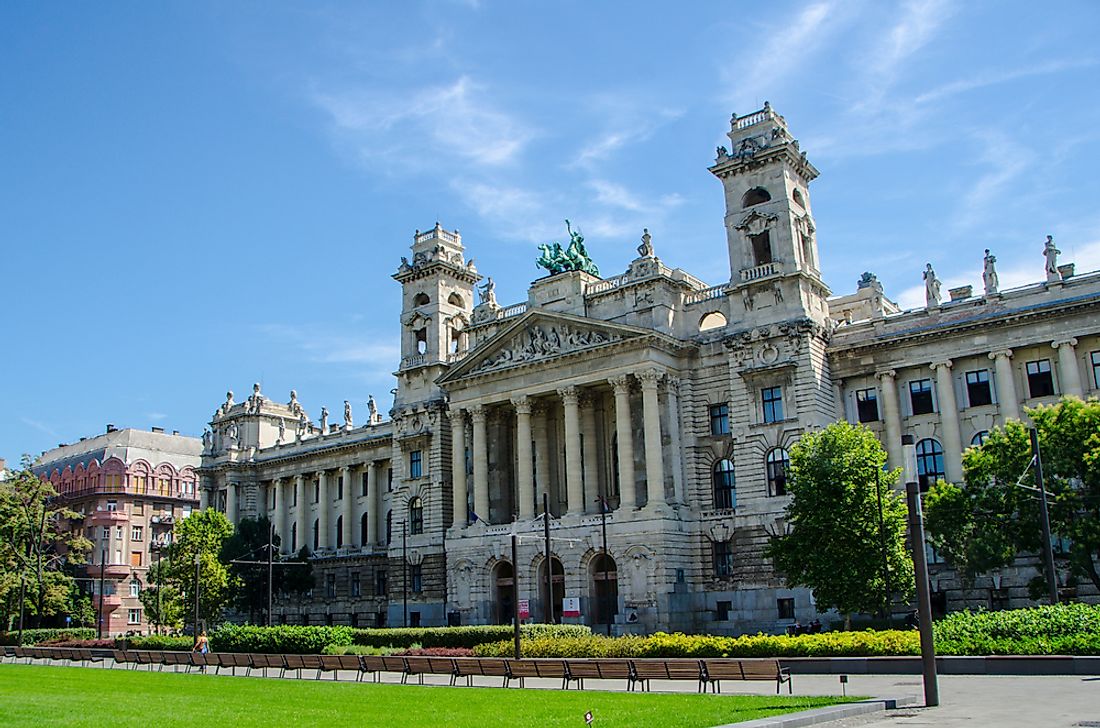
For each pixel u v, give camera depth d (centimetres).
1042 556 6956
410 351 11912
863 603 6631
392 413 11775
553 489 10131
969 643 4878
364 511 13200
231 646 8500
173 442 18238
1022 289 8256
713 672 4444
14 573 12700
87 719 3456
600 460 9925
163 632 12700
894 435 8706
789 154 9312
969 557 6531
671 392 9362
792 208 9294
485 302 10944
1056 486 6353
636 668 4722
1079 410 6481
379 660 5766
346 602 12769
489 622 9812
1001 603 7856
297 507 13925
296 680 5800
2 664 8000
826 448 6981
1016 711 3216
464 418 10531
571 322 9669
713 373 9444
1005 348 8244
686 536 9044
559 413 10300
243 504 14512
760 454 8856
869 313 11425
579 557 9219
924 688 3553
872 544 6650
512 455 10575
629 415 9262
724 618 8844
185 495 17162
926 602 3522
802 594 8375
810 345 8794
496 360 10250
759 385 9000
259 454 14575
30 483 13325
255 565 12325
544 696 4250
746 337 9081
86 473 16612
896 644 5144
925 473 8588
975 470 6731
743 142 9544
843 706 3297
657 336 9094
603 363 9444
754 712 3284
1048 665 4416
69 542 13438
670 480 9144
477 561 9962
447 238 12100
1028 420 8088
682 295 9888
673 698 3984
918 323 8775
